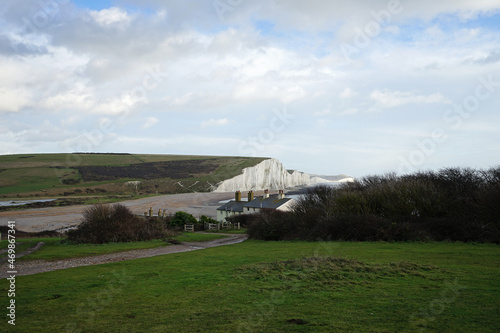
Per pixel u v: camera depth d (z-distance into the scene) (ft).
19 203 328.49
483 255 56.49
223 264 53.47
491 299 30.40
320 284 37.17
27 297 35.42
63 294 36.58
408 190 98.32
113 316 28.84
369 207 101.35
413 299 31.12
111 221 104.58
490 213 86.22
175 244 97.09
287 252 65.57
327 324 25.45
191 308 30.50
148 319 27.89
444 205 93.15
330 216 94.43
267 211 175.83
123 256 73.67
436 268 43.75
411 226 83.97
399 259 52.03
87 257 72.33
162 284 40.27
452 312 27.30
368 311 28.22
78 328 26.00
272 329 24.79
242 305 30.99
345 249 67.00
